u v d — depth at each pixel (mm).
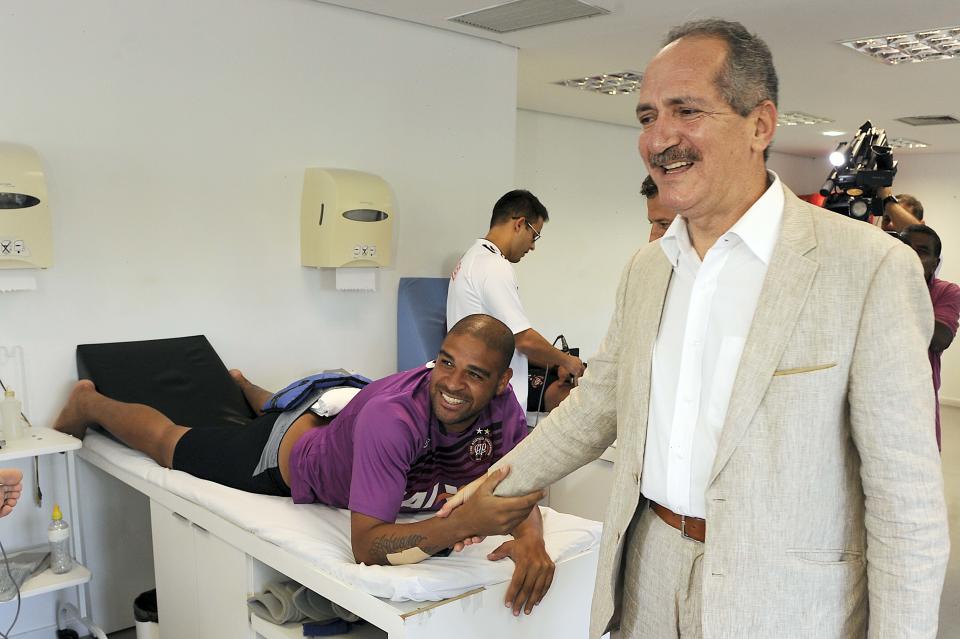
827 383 1020
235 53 3156
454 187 3994
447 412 1772
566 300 6414
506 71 4148
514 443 2029
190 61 3041
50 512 2855
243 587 2102
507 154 4223
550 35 3871
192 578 2352
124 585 3061
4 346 2689
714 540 1077
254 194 3271
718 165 1089
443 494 2131
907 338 986
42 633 2836
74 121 2785
